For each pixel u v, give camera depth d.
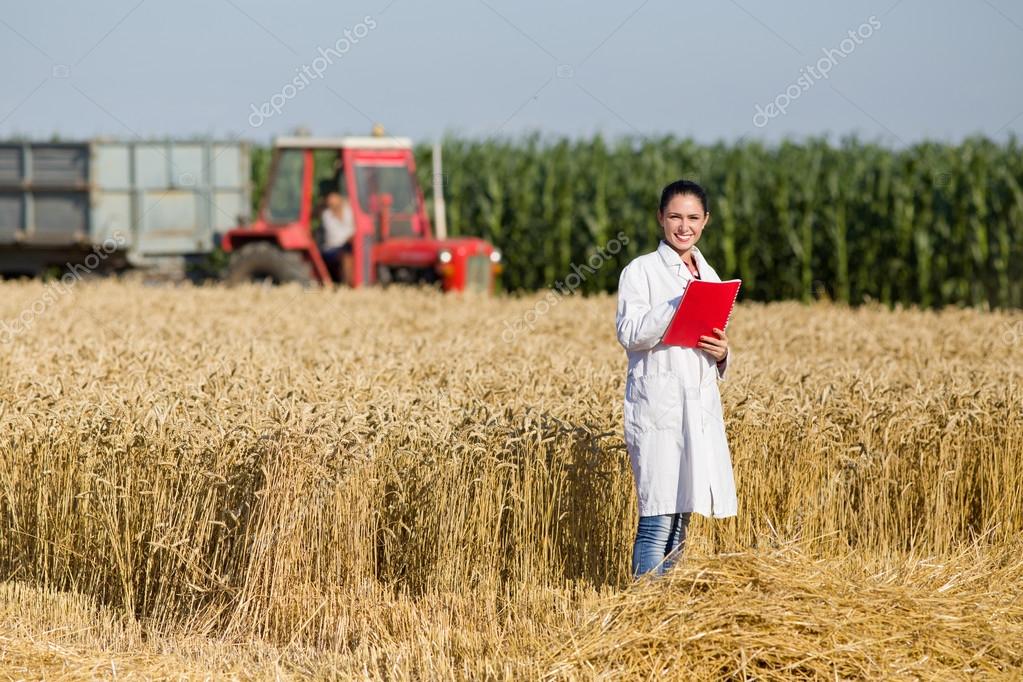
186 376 18.48
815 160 56.53
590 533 14.62
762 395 16.52
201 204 52.81
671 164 59.56
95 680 12.13
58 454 15.03
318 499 14.07
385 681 12.00
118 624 13.90
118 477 14.73
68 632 13.57
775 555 12.58
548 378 18.34
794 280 56.66
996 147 54.16
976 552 14.77
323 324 29.42
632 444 13.02
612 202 60.53
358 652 12.72
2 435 15.33
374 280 41.78
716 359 12.98
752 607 11.53
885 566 13.70
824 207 55.97
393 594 14.24
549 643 11.85
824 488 15.48
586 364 20.69
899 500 15.71
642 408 12.89
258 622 13.89
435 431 14.59
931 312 36.81
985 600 12.59
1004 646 11.60
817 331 29.08
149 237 51.47
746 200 56.78
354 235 41.00
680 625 11.41
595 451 14.52
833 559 13.62
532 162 62.25
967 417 16.12
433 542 14.40
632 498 14.70
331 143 42.12
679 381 12.80
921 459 15.73
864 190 55.53
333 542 14.10
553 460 14.52
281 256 41.09
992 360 23.27
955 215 53.53
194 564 14.20
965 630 11.77
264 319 30.09
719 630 11.32
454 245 40.91
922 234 53.97
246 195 55.12
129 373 19.14
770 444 15.56
